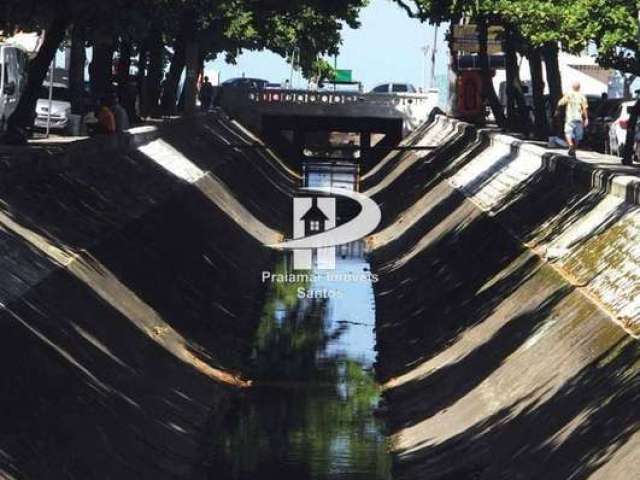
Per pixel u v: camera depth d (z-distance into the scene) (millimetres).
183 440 37719
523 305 43125
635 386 29766
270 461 37781
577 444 29609
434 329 50531
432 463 36125
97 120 68562
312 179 120812
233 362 49406
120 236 50281
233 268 66062
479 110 104250
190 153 85250
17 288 34938
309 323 58000
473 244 58688
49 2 57500
